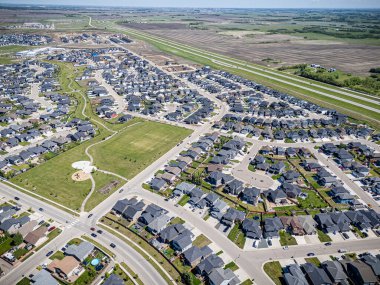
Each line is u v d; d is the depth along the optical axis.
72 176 145.00
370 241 108.69
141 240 108.06
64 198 129.50
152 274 94.75
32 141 179.50
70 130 194.75
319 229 114.25
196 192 131.12
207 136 185.50
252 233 109.94
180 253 102.56
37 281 89.69
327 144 174.88
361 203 128.25
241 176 146.75
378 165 158.25
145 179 143.75
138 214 119.06
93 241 106.81
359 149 171.88
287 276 91.69
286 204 127.81
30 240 105.44
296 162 160.38
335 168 155.12
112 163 157.00
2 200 127.69
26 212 120.56
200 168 153.50
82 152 167.50
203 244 106.25
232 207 125.75
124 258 100.31
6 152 166.75
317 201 130.00
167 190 135.75
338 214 117.94
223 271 93.12
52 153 166.25
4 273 94.56
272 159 162.50
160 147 174.50
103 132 192.75
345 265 96.62
